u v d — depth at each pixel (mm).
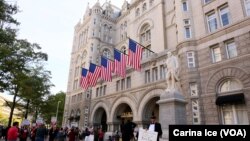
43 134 15523
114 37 51312
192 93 20422
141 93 28328
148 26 37438
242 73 17312
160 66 27016
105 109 35469
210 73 19797
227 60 18672
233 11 19484
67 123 46781
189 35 22938
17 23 18406
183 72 21547
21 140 19781
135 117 28188
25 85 28406
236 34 18578
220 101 17938
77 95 46406
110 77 26062
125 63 24578
